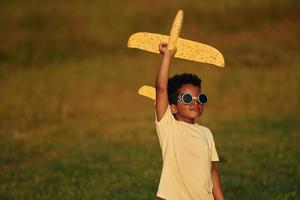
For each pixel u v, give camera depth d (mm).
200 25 34812
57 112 23516
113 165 15461
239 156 15883
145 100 25375
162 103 6324
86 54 32594
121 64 30719
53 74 29547
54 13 37312
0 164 16203
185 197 6402
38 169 15312
